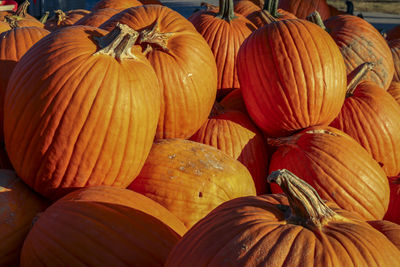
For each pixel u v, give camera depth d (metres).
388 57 4.73
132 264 2.13
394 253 1.79
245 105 3.73
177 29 3.26
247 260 1.67
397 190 3.61
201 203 2.71
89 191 2.38
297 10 6.97
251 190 3.02
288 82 3.22
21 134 2.40
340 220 1.89
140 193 2.75
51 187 2.50
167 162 2.83
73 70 2.35
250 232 1.77
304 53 3.26
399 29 8.10
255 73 3.37
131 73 2.45
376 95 3.79
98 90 2.34
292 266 1.64
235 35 4.24
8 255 2.36
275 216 1.91
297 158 3.17
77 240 2.13
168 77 3.09
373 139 3.63
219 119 3.65
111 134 2.37
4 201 2.42
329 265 1.64
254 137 3.61
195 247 1.83
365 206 2.99
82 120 2.32
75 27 2.65
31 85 2.37
